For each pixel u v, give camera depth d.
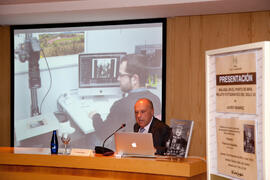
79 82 5.16
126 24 5.04
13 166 3.19
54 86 5.23
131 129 4.96
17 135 5.31
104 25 5.11
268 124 1.51
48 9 4.60
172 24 4.89
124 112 4.99
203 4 4.19
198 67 4.75
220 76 1.81
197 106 4.73
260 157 1.58
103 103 5.07
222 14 4.68
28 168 3.15
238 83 1.70
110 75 5.07
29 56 5.32
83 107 5.13
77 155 3.08
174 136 3.11
